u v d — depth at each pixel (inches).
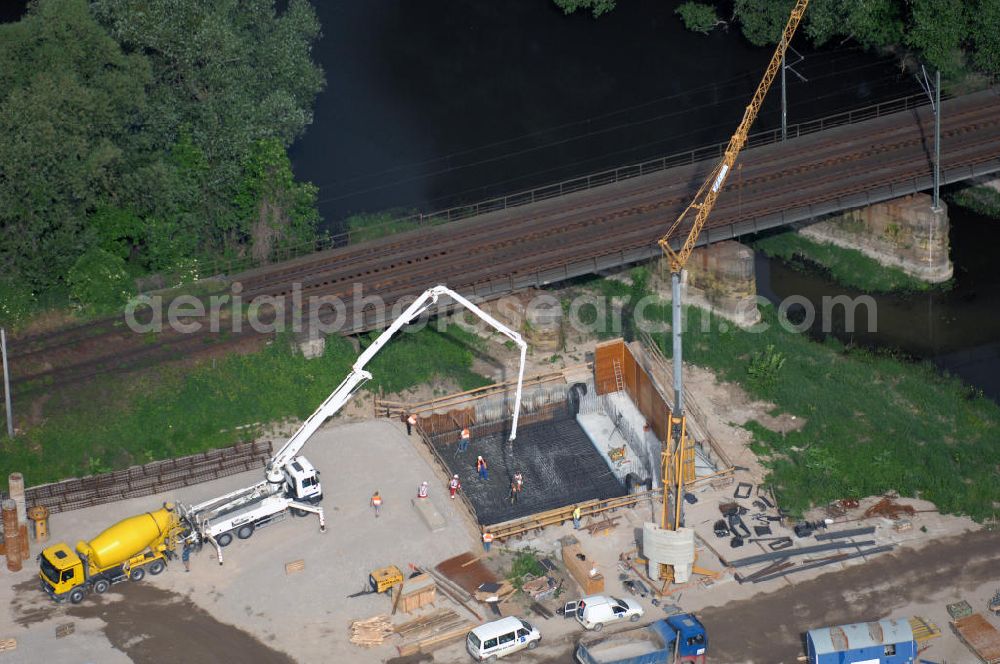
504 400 5088.6
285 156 5753.0
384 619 4042.8
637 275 5689.0
